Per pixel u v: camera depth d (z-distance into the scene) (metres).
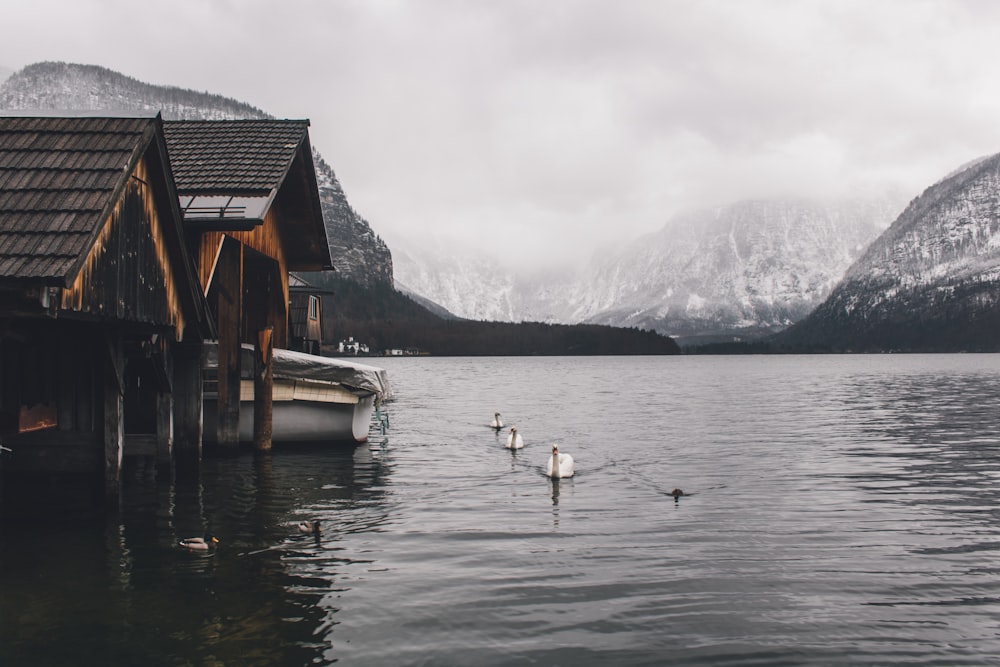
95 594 12.16
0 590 12.32
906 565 14.16
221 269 22.97
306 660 10.02
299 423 26.16
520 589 12.66
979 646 10.73
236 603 11.88
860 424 40.84
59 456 16.44
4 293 11.95
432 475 22.80
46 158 13.77
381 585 12.76
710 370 148.62
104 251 13.66
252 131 25.53
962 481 22.69
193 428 20.84
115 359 15.98
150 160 15.44
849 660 10.29
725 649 10.55
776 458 27.42
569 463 22.78
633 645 10.64
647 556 14.56
